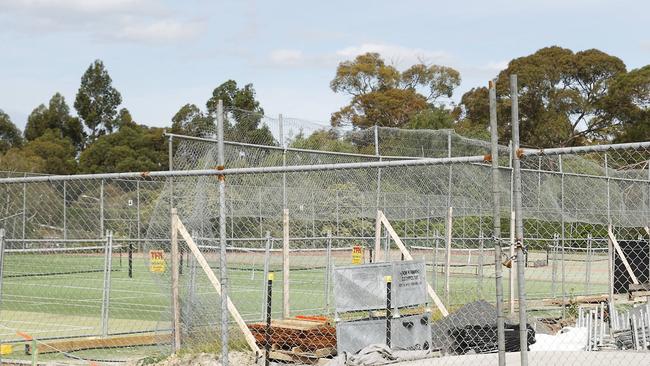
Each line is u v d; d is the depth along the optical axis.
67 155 75.56
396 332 10.77
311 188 18.83
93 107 93.56
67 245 25.86
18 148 83.38
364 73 74.25
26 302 20.30
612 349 11.48
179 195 14.88
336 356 10.82
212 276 11.50
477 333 11.37
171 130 58.59
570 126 63.16
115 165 71.12
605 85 62.75
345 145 19.44
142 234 25.12
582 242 26.16
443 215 20.52
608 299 16.98
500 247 7.56
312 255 23.23
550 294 20.94
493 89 7.54
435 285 17.55
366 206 19.66
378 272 10.82
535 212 21.45
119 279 25.89
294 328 11.88
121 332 14.66
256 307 18.06
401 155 20.84
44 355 13.05
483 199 20.89
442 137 21.97
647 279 19.44
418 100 70.31
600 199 23.09
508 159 23.48
